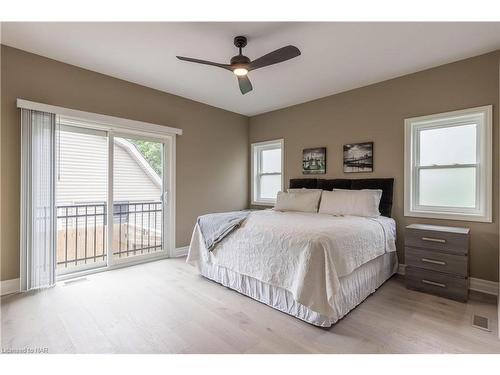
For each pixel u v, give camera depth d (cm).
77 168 318
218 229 286
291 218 288
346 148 379
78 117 300
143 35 242
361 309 230
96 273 323
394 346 176
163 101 387
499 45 254
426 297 255
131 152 364
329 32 234
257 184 523
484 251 269
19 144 267
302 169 436
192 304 239
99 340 182
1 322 205
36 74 276
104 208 341
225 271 279
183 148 416
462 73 283
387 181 333
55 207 283
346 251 215
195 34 240
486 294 262
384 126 343
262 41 250
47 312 221
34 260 269
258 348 174
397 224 331
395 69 309
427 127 314
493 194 264
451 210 298
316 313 199
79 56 282
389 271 307
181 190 414
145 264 363
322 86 363
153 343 179
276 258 226
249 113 505
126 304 238
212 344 178
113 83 334
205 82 353
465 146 291
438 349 172
